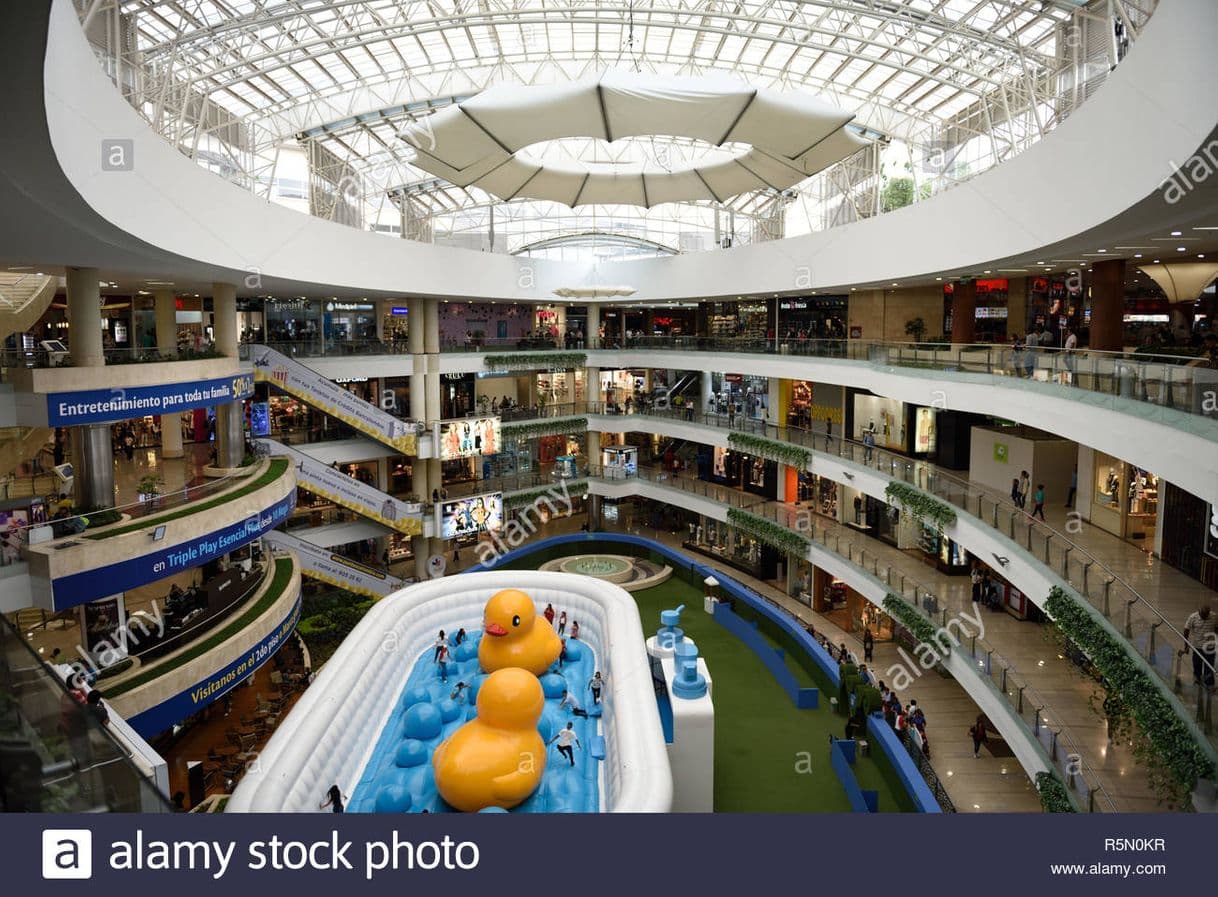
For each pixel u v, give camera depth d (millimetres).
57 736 5797
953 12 22734
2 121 8180
